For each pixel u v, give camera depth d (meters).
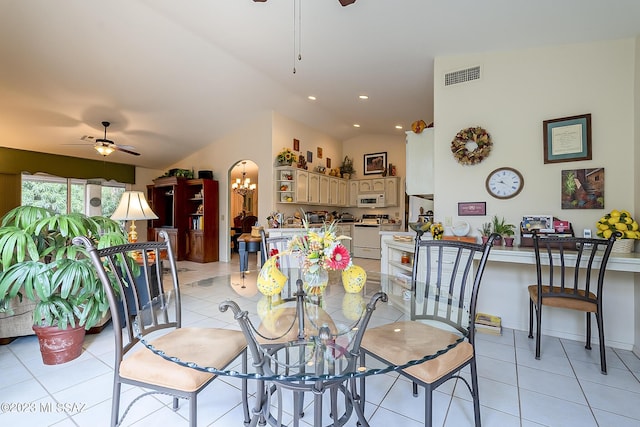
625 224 2.27
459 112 3.08
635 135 2.41
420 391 1.87
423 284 2.19
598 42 2.56
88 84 4.33
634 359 2.27
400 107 4.95
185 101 5.16
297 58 3.69
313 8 2.62
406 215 7.25
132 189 7.63
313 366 1.25
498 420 1.61
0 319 2.38
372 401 1.77
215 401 1.78
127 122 5.50
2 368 2.10
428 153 3.39
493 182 2.92
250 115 6.02
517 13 2.30
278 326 1.65
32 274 1.98
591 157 2.55
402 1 2.33
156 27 3.45
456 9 2.34
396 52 3.14
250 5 2.76
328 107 5.64
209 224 6.70
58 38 3.46
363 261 6.85
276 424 1.37
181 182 6.92
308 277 1.75
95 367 2.12
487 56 2.96
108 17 3.28
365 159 7.85
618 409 1.70
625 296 2.47
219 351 1.42
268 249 2.70
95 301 2.22
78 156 6.65
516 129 2.84
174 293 1.91
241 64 4.27
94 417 1.62
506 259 2.50
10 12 3.05
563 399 1.79
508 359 2.27
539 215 2.73
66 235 2.01
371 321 1.70
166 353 1.40
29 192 6.14
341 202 7.68
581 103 2.60
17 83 4.12
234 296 2.27
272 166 5.96
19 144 5.73
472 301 1.62
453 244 1.95
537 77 2.76
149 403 1.74
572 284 2.66
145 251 1.77
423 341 1.49
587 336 2.45
